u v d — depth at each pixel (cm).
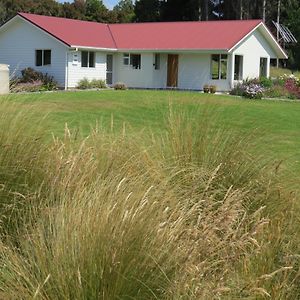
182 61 3272
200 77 3231
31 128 450
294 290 350
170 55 3297
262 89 2734
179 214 345
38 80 2892
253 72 3338
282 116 1836
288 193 457
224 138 497
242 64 3247
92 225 305
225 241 344
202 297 298
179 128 502
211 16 5872
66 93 2394
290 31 5684
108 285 294
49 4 5578
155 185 384
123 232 302
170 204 355
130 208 319
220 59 3184
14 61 3206
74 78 3111
